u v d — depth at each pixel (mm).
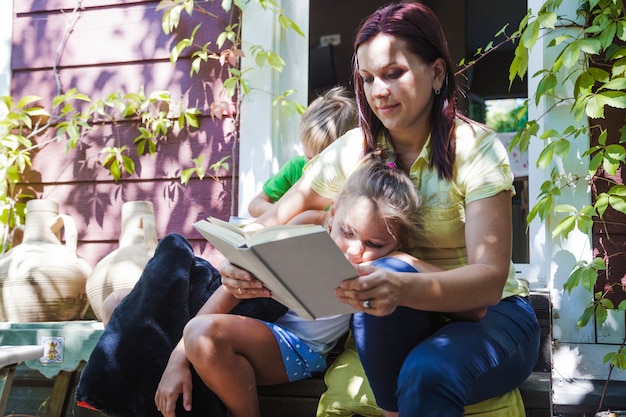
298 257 1307
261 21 2893
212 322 1732
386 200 1643
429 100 1697
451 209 1693
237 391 1786
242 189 2852
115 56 3049
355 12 5848
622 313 2480
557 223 2535
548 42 2604
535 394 1866
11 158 2990
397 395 1446
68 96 2980
